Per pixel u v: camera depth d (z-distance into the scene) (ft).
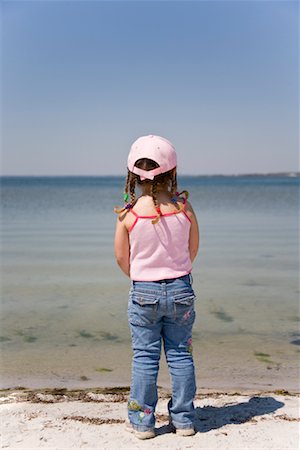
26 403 10.36
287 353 13.64
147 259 8.71
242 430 8.75
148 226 8.70
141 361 8.73
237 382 11.69
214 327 15.79
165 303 8.57
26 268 25.46
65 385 11.53
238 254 30.01
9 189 213.66
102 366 12.74
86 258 28.66
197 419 9.39
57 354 13.52
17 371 12.37
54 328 15.66
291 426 8.95
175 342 8.82
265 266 26.07
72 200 108.68
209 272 24.49
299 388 11.34
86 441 8.33
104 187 248.93
